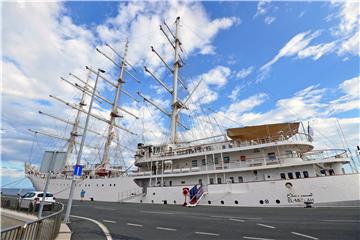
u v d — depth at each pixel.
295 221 12.46
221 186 24.53
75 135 56.28
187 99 40.94
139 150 35.94
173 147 33.81
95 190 33.94
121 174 36.53
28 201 16.47
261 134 27.00
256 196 22.27
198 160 29.02
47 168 9.55
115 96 52.78
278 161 23.72
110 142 48.06
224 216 15.42
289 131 26.30
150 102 38.84
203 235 9.85
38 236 6.83
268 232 10.05
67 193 37.12
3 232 4.79
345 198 18.59
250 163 25.08
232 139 28.22
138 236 9.84
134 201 29.50
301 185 20.50
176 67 42.91
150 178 30.12
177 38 44.28
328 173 22.45
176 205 24.81
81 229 11.58
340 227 10.38
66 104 51.28
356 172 19.31
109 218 15.57
